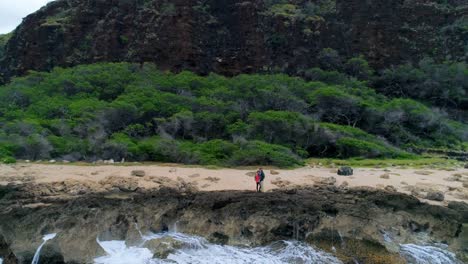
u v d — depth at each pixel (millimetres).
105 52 58531
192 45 56875
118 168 30656
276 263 17375
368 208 20406
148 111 41344
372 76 59219
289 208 20109
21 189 22828
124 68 52406
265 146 36438
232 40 59188
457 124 50219
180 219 20078
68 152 34781
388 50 61562
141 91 45469
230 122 41719
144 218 19750
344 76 56281
